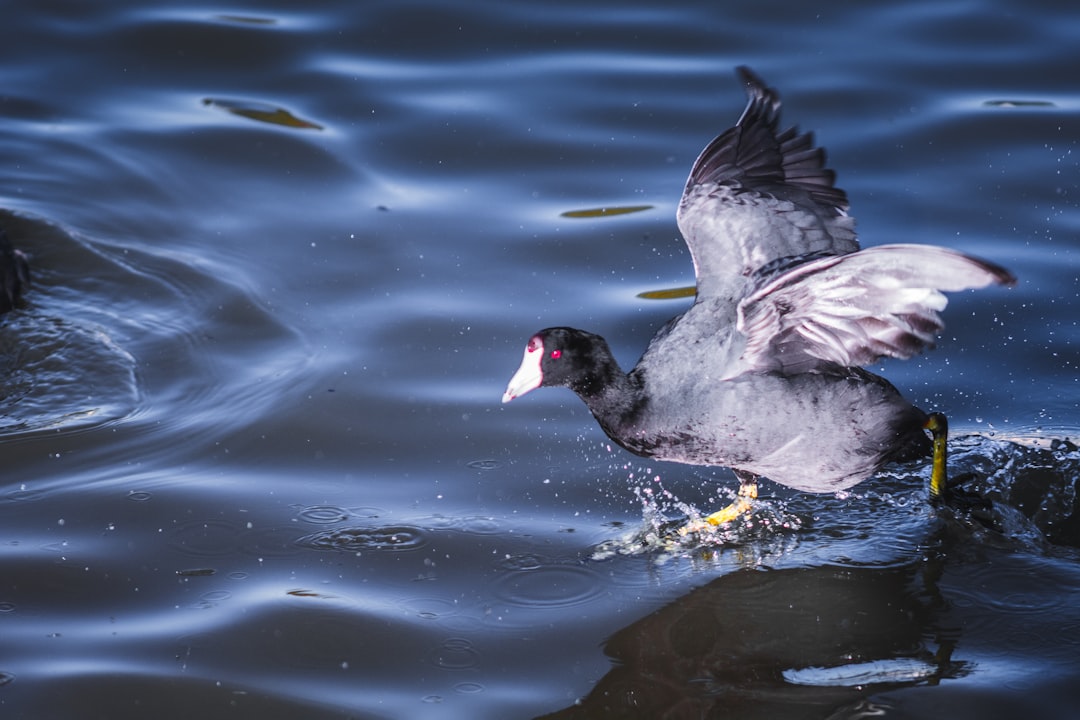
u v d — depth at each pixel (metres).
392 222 15.59
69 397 12.59
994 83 17.83
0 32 19.30
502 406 12.62
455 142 17.08
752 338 9.41
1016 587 10.02
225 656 9.28
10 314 13.84
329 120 17.58
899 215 15.25
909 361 13.22
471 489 11.39
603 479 11.59
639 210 15.75
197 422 12.22
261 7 20.16
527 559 10.45
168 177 16.42
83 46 19.16
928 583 10.09
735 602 9.88
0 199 15.77
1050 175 16.00
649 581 10.18
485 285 14.46
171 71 18.66
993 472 11.48
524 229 15.47
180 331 13.67
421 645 9.42
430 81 18.33
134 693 8.90
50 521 10.77
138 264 14.80
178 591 9.98
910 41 18.80
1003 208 15.41
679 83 18.08
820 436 9.69
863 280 8.78
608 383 10.08
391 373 13.00
